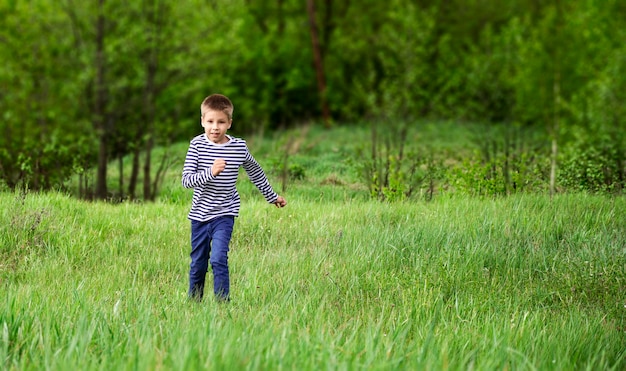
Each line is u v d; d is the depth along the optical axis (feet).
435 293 18.25
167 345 11.49
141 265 20.79
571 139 72.33
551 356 13.23
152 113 61.21
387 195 33.06
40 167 39.86
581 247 23.93
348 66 126.11
